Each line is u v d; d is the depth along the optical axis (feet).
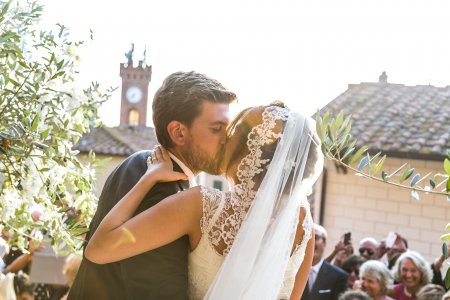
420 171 28.53
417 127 30.71
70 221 7.48
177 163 6.92
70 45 7.65
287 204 6.51
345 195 30.32
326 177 30.71
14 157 7.31
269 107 6.73
